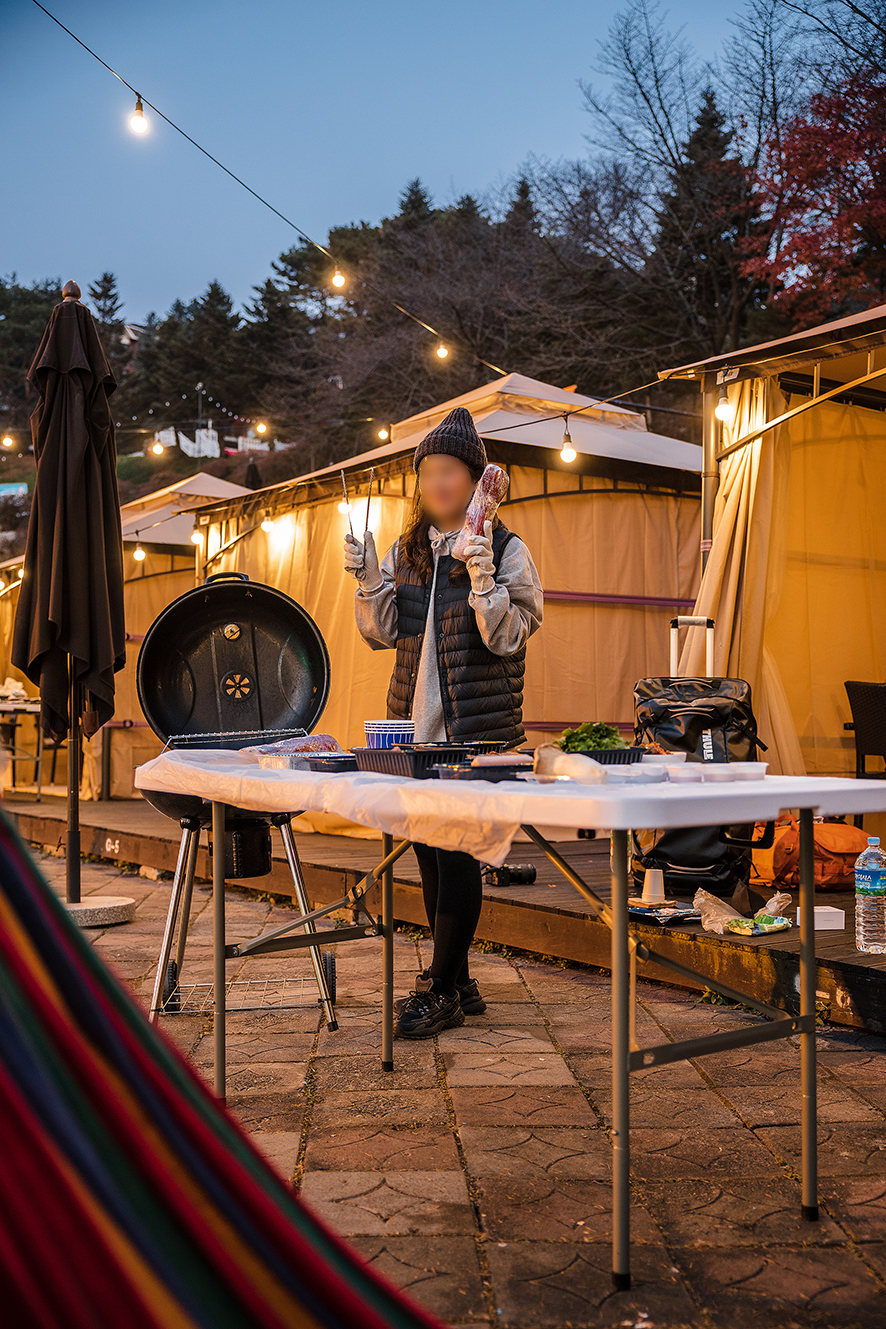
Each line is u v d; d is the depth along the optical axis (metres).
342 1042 3.18
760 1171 2.20
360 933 2.85
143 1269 0.83
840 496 6.35
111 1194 0.84
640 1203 2.05
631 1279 1.74
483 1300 1.68
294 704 3.62
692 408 20.19
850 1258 1.83
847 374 6.03
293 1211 1.02
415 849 3.42
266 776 2.38
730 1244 1.88
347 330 25.27
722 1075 2.84
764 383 5.75
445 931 3.27
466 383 21.53
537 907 4.20
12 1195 0.80
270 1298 0.89
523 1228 1.94
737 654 5.69
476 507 2.73
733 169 18.58
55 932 0.91
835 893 4.56
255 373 31.05
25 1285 0.79
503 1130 2.44
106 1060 0.89
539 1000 3.67
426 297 21.84
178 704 3.56
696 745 4.32
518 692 3.17
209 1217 0.89
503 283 21.11
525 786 1.84
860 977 3.13
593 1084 2.77
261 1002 3.63
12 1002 0.85
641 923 3.90
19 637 4.86
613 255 20.05
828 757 6.21
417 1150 2.32
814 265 16.69
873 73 15.85
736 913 3.91
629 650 7.14
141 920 5.30
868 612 6.43
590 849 6.05
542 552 6.87
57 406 4.88
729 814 1.65
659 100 18.95
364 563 3.30
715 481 5.91
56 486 4.81
